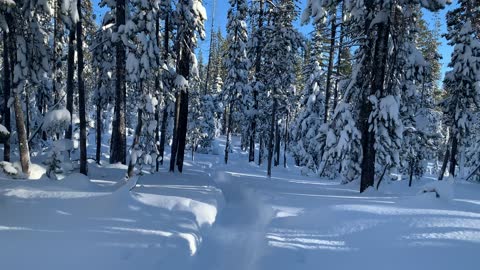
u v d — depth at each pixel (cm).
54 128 1231
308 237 761
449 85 2528
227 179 2014
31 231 698
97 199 931
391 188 1845
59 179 1198
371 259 620
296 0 2720
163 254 623
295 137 3547
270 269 612
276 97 2431
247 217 1031
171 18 1788
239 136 6931
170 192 1141
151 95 1237
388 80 1514
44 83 2144
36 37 1341
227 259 684
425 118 2369
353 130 1548
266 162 3784
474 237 661
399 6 1396
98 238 679
